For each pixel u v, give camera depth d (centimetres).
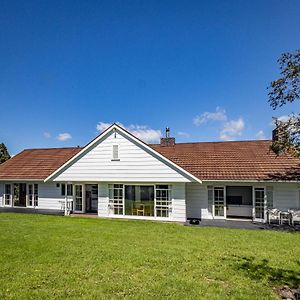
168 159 2141
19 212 2534
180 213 2120
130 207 2255
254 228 1823
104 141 2333
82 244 1262
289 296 755
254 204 2141
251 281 846
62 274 880
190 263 1005
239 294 748
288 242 1389
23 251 1130
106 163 2312
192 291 764
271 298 726
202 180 2153
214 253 1146
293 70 2134
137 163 2227
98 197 2342
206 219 2203
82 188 2562
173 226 1856
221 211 2223
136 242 1325
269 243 1357
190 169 2314
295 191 2066
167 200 2162
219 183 2172
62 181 2441
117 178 2270
